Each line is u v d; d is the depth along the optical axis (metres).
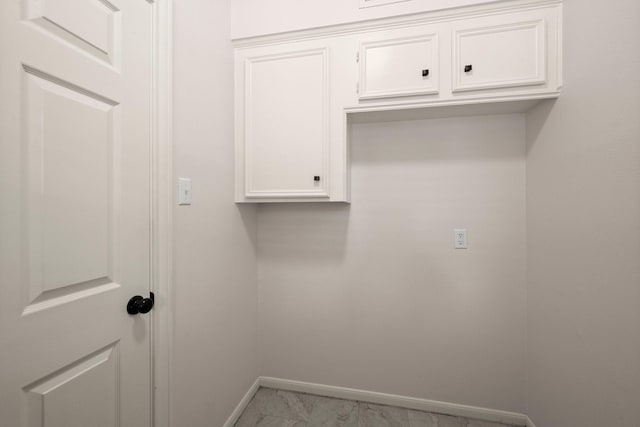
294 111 1.52
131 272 0.93
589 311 1.04
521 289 1.54
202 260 1.29
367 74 1.44
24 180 0.65
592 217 1.02
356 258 1.75
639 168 0.83
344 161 1.48
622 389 0.89
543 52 1.25
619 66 0.90
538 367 1.41
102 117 0.83
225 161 1.49
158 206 1.02
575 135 1.12
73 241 0.75
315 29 1.49
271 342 1.88
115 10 0.87
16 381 0.64
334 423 1.56
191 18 1.21
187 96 1.18
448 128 1.62
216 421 1.39
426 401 1.66
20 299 0.64
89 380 0.80
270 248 1.86
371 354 1.74
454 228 1.62
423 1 1.36
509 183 1.55
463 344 1.62
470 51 1.33
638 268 0.83
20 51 0.64
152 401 1.01
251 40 1.56
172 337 1.08
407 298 1.69
